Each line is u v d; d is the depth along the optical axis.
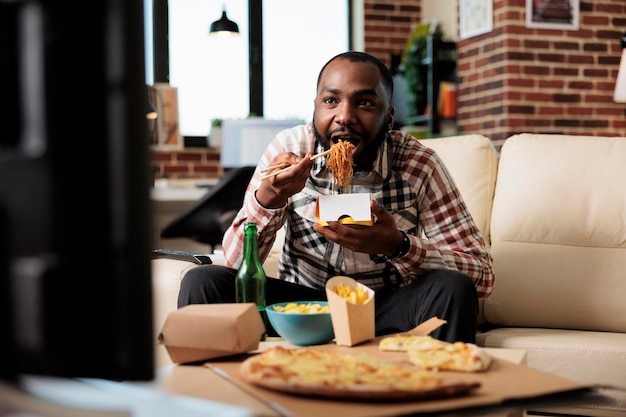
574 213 2.12
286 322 1.42
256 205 1.75
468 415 0.94
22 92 0.50
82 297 0.51
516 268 2.13
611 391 1.79
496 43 5.58
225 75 6.15
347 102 1.79
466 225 1.89
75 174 0.50
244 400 0.99
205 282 1.68
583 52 5.62
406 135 1.95
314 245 1.86
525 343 1.88
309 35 6.39
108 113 0.50
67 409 0.63
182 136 6.04
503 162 2.28
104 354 0.52
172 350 1.22
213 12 6.09
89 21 0.49
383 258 1.84
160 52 5.96
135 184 0.50
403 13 6.58
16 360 0.52
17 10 0.49
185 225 4.13
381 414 0.89
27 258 0.51
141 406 0.71
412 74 6.15
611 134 5.71
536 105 5.54
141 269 0.51
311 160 1.67
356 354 1.28
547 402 1.00
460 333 1.58
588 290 2.07
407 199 1.88
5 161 0.51
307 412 0.90
